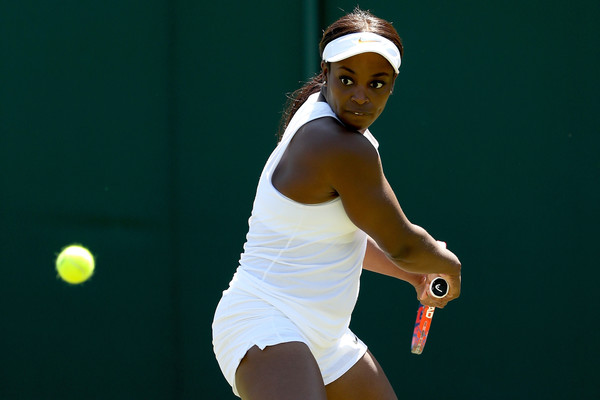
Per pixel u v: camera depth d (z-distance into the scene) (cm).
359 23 780
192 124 1507
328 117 786
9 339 1517
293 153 798
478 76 1420
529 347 1412
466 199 1429
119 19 1502
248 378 789
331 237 829
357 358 921
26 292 1514
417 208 1446
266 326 811
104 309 1517
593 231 1385
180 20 1500
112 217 1514
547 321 1405
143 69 1505
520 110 1406
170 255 1521
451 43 1429
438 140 1438
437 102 1437
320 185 784
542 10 1394
